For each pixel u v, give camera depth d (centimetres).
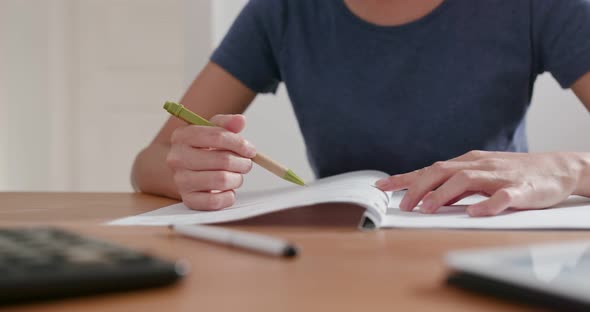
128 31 352
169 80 353
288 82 124
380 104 115
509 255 31
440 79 113
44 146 349
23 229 39
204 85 125
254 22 126
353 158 118
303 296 30
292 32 123
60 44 349
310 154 126
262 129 187
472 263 30
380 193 66
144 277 30
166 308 28
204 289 32
